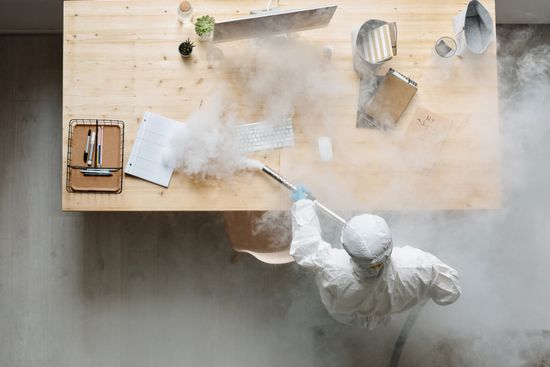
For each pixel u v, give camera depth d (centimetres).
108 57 250
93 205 245
